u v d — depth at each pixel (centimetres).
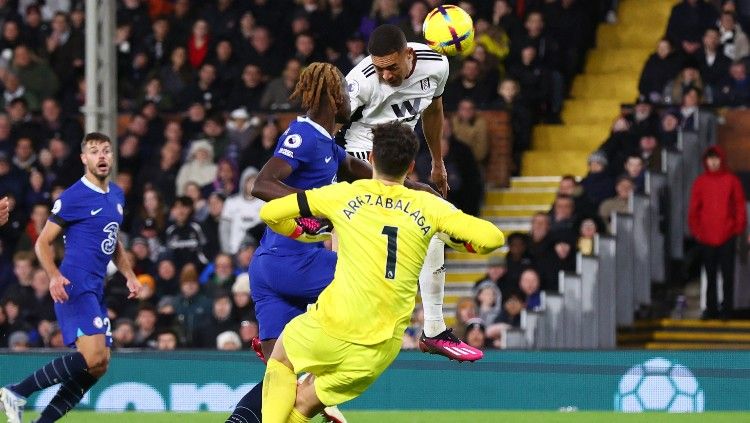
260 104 5003
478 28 4969
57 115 5006
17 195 4791
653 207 4550
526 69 4984
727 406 3550
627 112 4728
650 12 5512
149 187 4656
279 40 5141
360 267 2167
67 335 2889
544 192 4862
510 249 4312
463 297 4412
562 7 5203
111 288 4341
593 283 4244
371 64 2498
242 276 4203
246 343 4097
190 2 5378
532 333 4072
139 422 3262
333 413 2562
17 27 5294
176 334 4131
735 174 4816
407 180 2377
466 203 4559
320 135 2342
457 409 3616
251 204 4575
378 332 2172
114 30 4519
